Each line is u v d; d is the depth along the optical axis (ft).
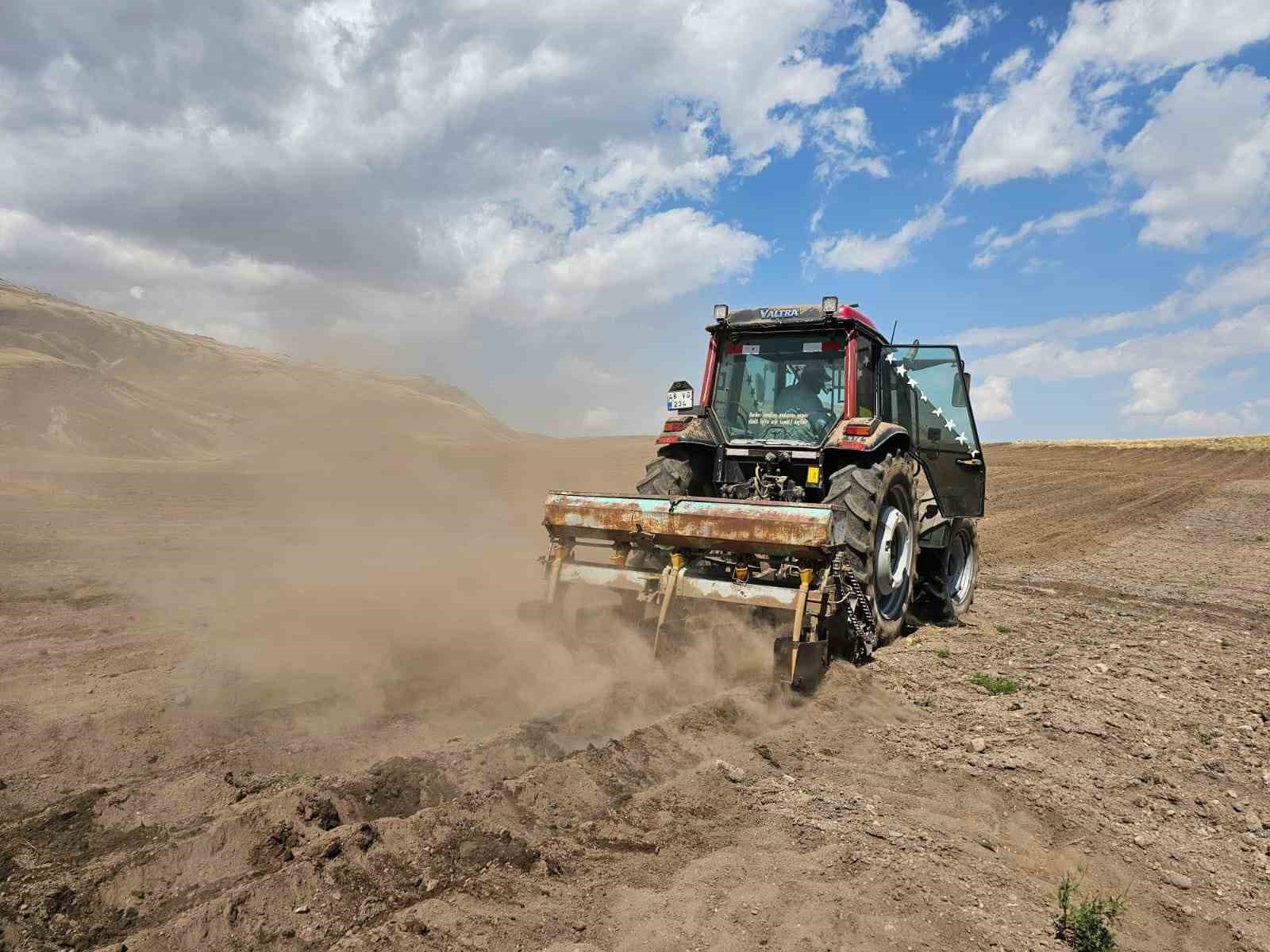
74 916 7.98
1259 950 8.72
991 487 103.24
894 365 22.80
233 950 7.41
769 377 21.50
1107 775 12.88
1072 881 9.71
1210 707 16.78
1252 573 40.06
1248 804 12.25
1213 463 156.87
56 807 10.18
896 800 11.42
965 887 9.13
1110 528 61.26
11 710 13.69
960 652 20.62
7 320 508.53
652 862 9.34
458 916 7.94
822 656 16.25
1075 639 22.90
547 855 9.27
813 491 20.15
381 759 12.35
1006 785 12.24
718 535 17.06
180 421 231.50
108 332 572.10
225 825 9.37
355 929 7.82
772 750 12.96
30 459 119.85
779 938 7.82
